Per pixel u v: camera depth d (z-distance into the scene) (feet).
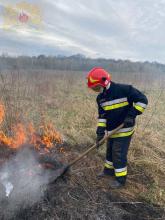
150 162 14.48
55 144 16.31
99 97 11.77
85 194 11.39
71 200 10.83
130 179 13.15
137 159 14.87
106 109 11.69
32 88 23.88
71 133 17.81
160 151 16.31
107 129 12.41
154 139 17.58
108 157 12.89
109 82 11.48
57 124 19.42
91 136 17.87
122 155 12.02
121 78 44.09
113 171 13.09
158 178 13.38
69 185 11.80
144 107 11.30
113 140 12.25
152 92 36.14
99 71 11.37
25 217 9.66
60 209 10.24
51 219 9.75
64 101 27.50
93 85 11.37
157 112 25.04
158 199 11.70
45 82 33.22
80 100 29.40
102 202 11.02
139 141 16.89
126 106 11.64
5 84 18.85
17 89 19.36
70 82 41.73
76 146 16.40
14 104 18.74
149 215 10.73
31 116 19.51
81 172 13.21
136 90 11.51
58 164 13.32
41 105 23.02
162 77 50.88
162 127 20.77
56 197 10.80
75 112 23.32
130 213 10.71
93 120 20.85
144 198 11.68
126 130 11.85
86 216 10.16
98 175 13.01
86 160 14.53
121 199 11.46
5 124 17.02
